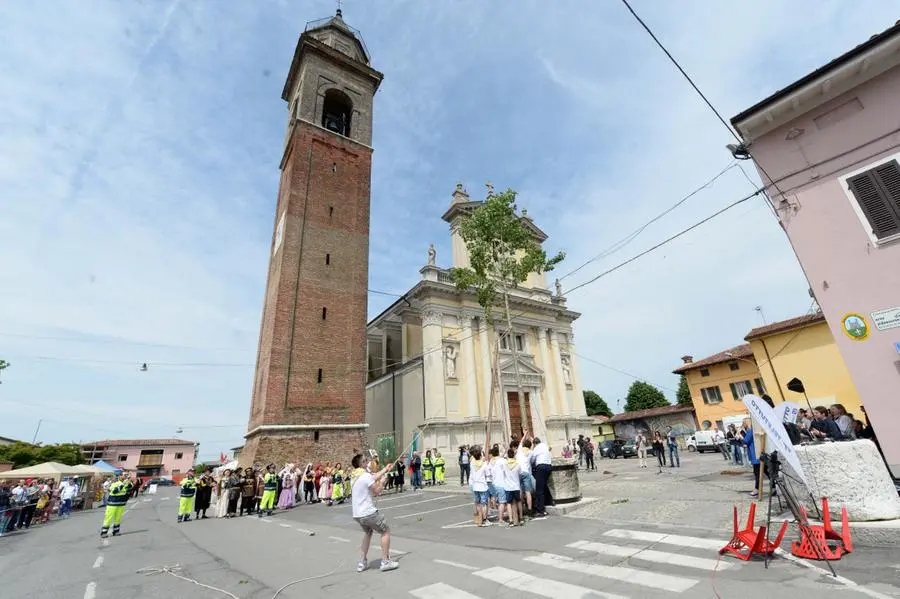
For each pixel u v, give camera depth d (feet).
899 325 27.50
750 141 35.24
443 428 88.48
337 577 21.07
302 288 86.07
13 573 26.84
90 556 31.45
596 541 23.61
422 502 50.44
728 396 109.70
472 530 30.48
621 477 56.13
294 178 93.97
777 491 25.12
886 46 28.50
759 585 15.10
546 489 35.37
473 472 33.01
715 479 42.83
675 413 139.74
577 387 120.06
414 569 21.26
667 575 17.06
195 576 23.29
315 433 77.00
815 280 31.32
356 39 124.36
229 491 55.67
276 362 77.71
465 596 16.75
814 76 31.27
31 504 58.54
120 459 236.84
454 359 97.50
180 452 252.62
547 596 15.99
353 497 22.27
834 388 70.13
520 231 56.75
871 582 14.29
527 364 108.37
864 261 29.32
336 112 118.11
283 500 59.62
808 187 32.32
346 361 86.28
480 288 58.18
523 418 101.19
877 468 19.97
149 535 41.50
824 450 20.93
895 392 27.14
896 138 28.91
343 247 95.35
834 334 30.09
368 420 123.24
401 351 119.85
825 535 18.28
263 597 18.74
